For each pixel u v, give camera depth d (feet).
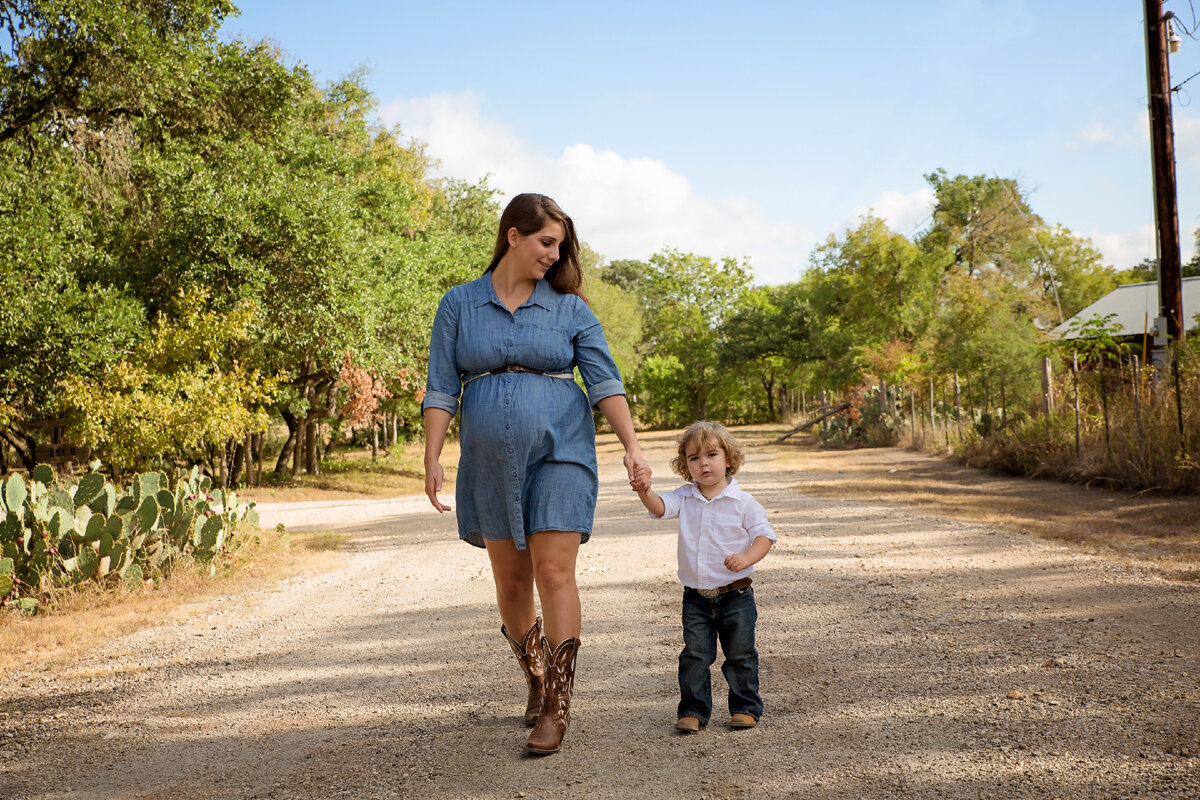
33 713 12.66
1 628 18.49
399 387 80.94
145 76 51.24
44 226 43.70
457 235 103.09
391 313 66.80
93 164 54.24
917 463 57.98
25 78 49.70
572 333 10.46
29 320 41.42
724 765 9.11
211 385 46.78
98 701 13.15
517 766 9.42
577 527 9.92
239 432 47.80
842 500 35.91
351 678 13.75
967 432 56.65
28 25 47.85
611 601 18.58
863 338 138.10
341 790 9.02
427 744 10.37
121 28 47.88
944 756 8.94
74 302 43.37
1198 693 10.20
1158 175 44.96
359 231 59.31
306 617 19.08
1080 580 17.43
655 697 11.78
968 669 12.01
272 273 54.80
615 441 145.69
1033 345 68.54
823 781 8.51
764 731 10.13
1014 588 17.16
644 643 14.80
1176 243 44.62
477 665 14.08
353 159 71.10
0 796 9.31
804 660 13.19
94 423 42.70
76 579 20.95
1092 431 40.78
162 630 18.40
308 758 10.12
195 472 28.14
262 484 69.56
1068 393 47.06
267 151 59.98
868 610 16.17
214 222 52.11
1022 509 29.99
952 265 143.02
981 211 152.25
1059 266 186.91
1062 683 11.04
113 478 50.08
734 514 10.57
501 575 10.66
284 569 25.95
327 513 47.93
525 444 9.93
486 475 10.18
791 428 140.97
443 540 31.99
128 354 47.78
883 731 9.84
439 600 20.18
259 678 14.06
